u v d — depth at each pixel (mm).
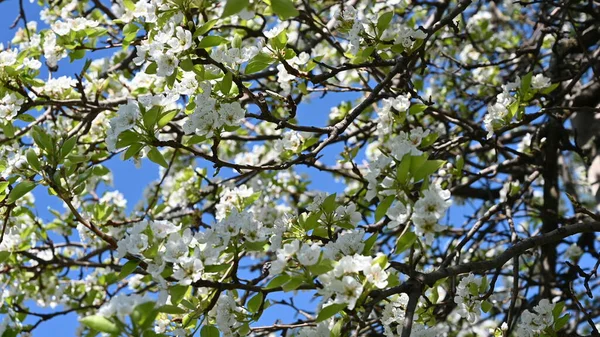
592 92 4762
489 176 4570
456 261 3510
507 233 5320
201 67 2826
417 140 3207
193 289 3020
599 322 5863
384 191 2338
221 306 2627
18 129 4418
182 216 5078
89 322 2062
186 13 2773
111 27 5512
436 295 2992
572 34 5215
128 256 2480
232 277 2578
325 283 2275
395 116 3559
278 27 3162
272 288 2455
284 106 3684
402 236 2340
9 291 4363
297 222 2928
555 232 2918
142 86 4465
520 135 5965
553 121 4648
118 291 5273
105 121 4629
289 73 3209
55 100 3846
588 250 4746
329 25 5020
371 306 2301
